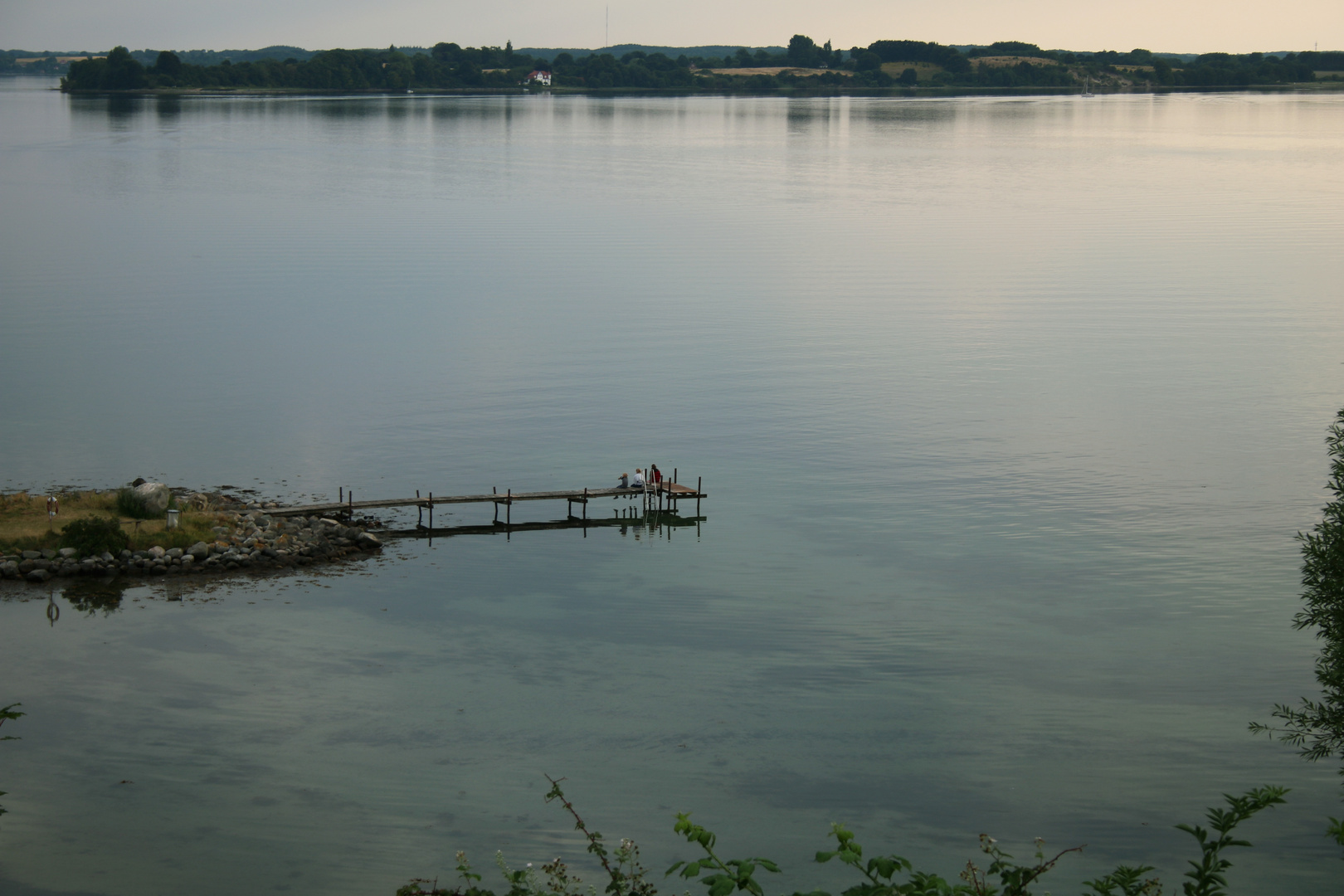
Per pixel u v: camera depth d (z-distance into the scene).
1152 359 81.06
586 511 52.81
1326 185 194.88
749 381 75.44
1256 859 27.22
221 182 192.00
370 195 178.88
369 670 36.16
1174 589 44.25
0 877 24.72
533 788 29.44
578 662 37.38
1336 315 94.38
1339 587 30.47
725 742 32.22
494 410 68.38
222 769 29.80
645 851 26.70
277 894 24.59
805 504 54.06
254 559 44.56
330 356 80.56
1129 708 34.78
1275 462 59.53
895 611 42.16
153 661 36.09
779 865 26.22
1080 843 27.69
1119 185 198.00
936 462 59.81
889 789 29.95
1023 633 40.34
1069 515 52.41
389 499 52.84
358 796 28.67
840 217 160.12
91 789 28.61
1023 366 79.44
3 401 67.44
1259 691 35.97
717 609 42.22
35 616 39.06
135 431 62.34
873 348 84.44
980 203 174.88
